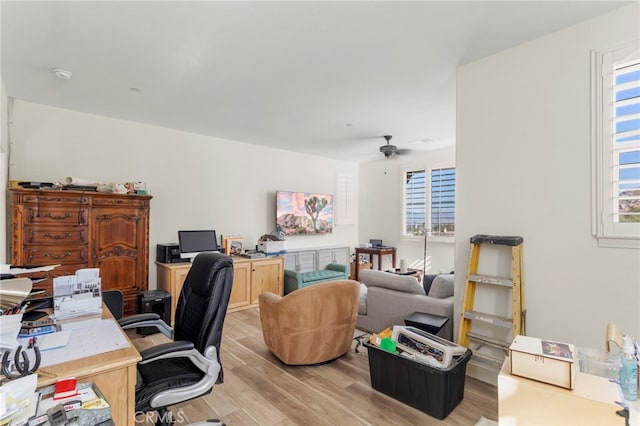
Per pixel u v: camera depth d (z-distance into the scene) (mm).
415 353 2234
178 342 1557
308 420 2068
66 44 2305
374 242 6605
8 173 3318
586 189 2117
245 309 4551
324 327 2795
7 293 1395
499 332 2506
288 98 3355
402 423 2035
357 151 6016
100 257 3455
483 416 2105
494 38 2283
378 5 1886
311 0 1834
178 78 2875
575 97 2152
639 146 1923
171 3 1856
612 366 1185
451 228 5723
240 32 2158
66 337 1471
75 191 3266
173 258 4129
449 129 4484
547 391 1014
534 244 2338
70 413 963
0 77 2809
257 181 5477
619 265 1999
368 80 2926
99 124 3893
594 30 2066
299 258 5715
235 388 2455
